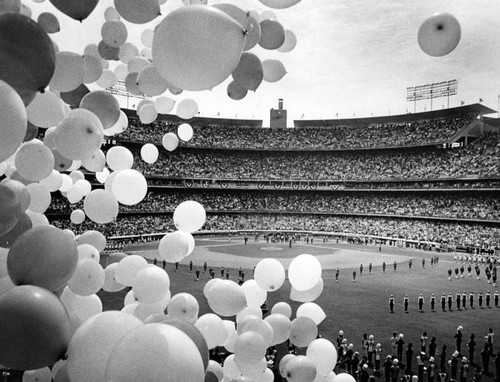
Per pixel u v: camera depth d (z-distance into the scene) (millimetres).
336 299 36094
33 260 5367
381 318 30938
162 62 4387
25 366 4582
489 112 80500
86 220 64000
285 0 5590
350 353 21828
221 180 88938
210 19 4211
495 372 22391
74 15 5395
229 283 7781
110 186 8273
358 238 77062
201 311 30188
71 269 5754
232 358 8617
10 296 4539
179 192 87562
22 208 6641
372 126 93875
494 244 61875
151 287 7492
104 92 7539
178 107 9492
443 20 6219
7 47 4551
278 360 21719
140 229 72438
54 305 4715
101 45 8195
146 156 10164
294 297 8977
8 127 4113
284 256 57031
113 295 33281
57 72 6422
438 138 81625
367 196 87125
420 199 79312
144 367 3752
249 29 5914
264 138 96438
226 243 71812
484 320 30891
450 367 22844
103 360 4621
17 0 5621
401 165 84250
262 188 89312
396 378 20531
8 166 8758
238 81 6523
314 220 87312
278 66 7895
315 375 7508
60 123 6566
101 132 6945
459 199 74188
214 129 95625
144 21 6242
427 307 34312
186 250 8266
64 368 5898
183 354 3908
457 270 45594
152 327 4035
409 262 50969
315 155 94812
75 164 8867
